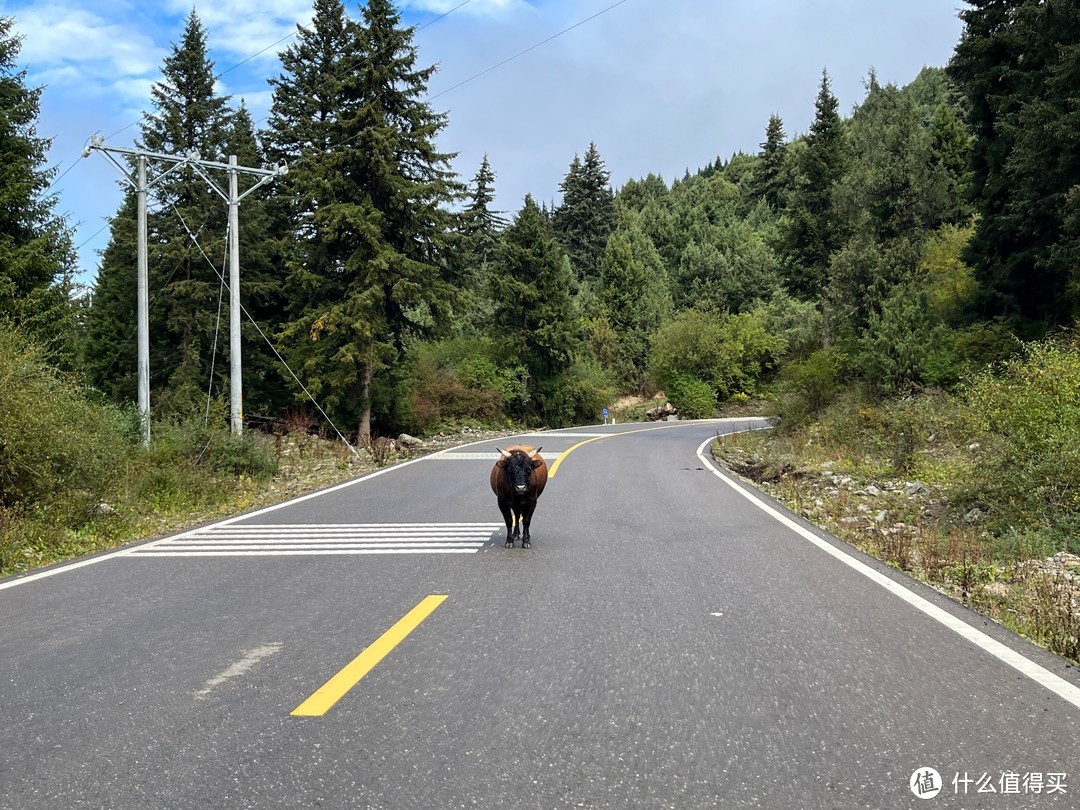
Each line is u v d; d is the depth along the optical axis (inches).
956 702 157.2
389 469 704.4
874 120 1718.8
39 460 453.7
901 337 962.7
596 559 307.1
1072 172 789.9
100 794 120.8
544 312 1786.4
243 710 154.6
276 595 258.2
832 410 1005.2
